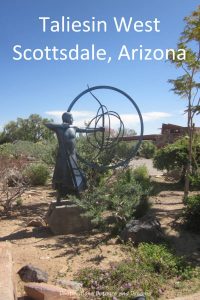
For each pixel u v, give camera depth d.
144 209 8.66
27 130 44.50
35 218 8.99
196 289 5.51
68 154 8.05
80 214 7.60
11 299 4.02
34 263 6.23
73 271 5.92
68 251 6.77
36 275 5.51
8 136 45.19
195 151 13.27
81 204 7.68
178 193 12.96
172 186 14.48
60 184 8.08
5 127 45.53
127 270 5.74
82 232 7.86
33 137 44.47
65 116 8.20
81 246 7.02
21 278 5.58
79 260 6.35
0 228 8.30
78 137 11.09
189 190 13.59
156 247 6.73
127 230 7.12
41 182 14.49
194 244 7.36
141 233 7.05
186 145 14.72
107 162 10.74
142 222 7.39
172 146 15.36
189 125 11.53
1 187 10.51
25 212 9.81
